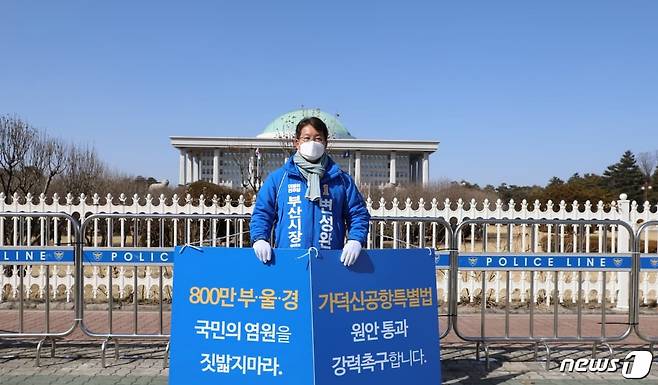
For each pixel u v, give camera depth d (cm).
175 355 405
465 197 2862
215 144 7319
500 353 617
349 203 420
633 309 588
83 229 578
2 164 2278
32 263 572
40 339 606
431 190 3359
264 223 412
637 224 881
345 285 391
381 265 408
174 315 410
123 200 898
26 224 873
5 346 621
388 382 395
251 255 397
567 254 586
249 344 388
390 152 7769
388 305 405
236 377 388
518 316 846
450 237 589
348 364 381
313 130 411
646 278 915
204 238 900
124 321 768
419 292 420
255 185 2386
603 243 609
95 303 881
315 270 382
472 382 516
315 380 367
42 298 904
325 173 413
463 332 736
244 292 394
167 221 913
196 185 2378
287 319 381
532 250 660
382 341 397
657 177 6122
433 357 418
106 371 531
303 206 405
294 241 404
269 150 5931
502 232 1142
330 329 380
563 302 927
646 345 662
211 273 405
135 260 576
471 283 912
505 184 6862
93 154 2988
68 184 2573
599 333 735
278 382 378
